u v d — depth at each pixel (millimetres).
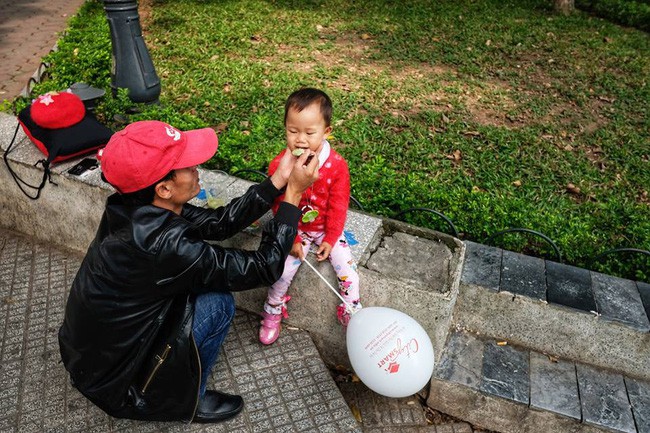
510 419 2783
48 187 3318
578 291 2979
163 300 2070
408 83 6691
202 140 2047
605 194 4691
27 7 10078
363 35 8391
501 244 3537
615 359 2908
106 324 2016
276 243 2141
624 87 7180
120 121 4582
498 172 4875
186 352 2059
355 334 2451
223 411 2461
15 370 2668
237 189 3189
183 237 1957
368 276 2637
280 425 2482
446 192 4043
